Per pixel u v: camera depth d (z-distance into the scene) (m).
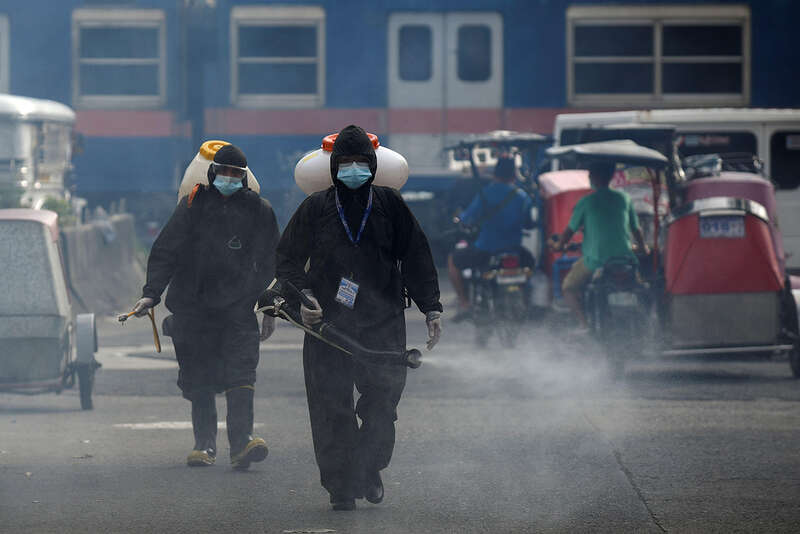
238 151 17.36
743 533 13.85
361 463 14.73
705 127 44.00
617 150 28.36
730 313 27.47
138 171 57.06
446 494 15.74
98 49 56.84
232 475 17.05
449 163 56.16
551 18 56.12
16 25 56.56
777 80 56.16
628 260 27.33
